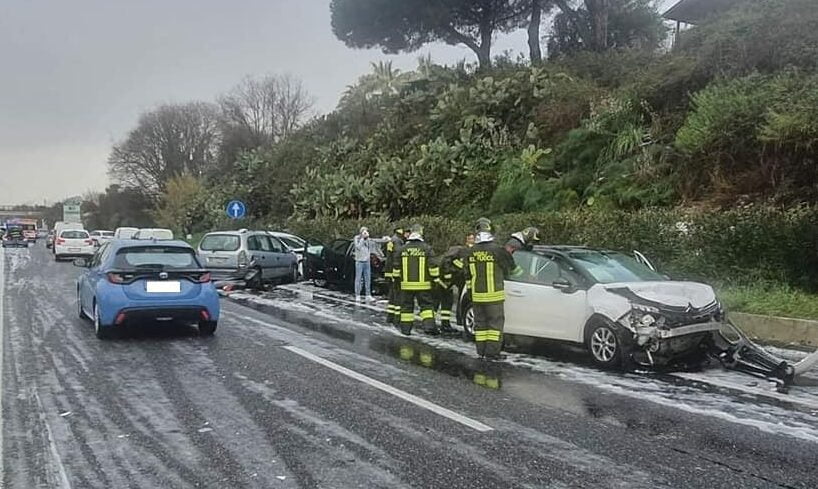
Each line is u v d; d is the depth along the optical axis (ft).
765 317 33.17
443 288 37.96
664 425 19.97
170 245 36.22
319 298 55.77
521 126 79.46
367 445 18.21
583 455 17.40
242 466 16.72
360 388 24.41
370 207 88.43
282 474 16.19
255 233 65.57
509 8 104.32
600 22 92.73
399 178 85.05
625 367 27.40
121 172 263.29
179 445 18.26
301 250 74.69
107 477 16.08
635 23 98.78
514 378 26.11
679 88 60.29
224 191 141.90
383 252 57.31
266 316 44.01
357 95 124.47
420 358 30.07
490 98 83.56
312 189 104.22
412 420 20.48
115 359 29.60
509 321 32.40
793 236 36.32
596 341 28.48
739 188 46.98
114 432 19.40
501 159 76.33
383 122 104.94
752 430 19.49
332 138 121.29
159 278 34.68
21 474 16.30
